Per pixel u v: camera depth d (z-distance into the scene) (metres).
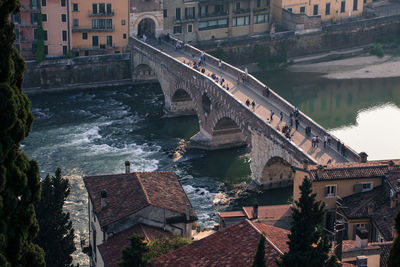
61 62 171.25
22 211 40.25
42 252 41.75
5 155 38.94
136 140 141.25
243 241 59.19
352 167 86.62
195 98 142.25
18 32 169.88
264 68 185.38
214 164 130.88
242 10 187.62
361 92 166.38
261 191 118.88
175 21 180.75
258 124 118.50
